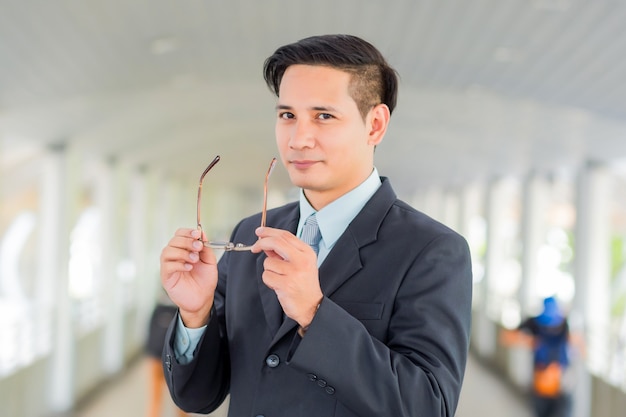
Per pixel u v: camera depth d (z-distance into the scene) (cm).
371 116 128
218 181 2461
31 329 694
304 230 136
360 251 128
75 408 771
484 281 1263
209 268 129
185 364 134
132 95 738
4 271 1070
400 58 620
